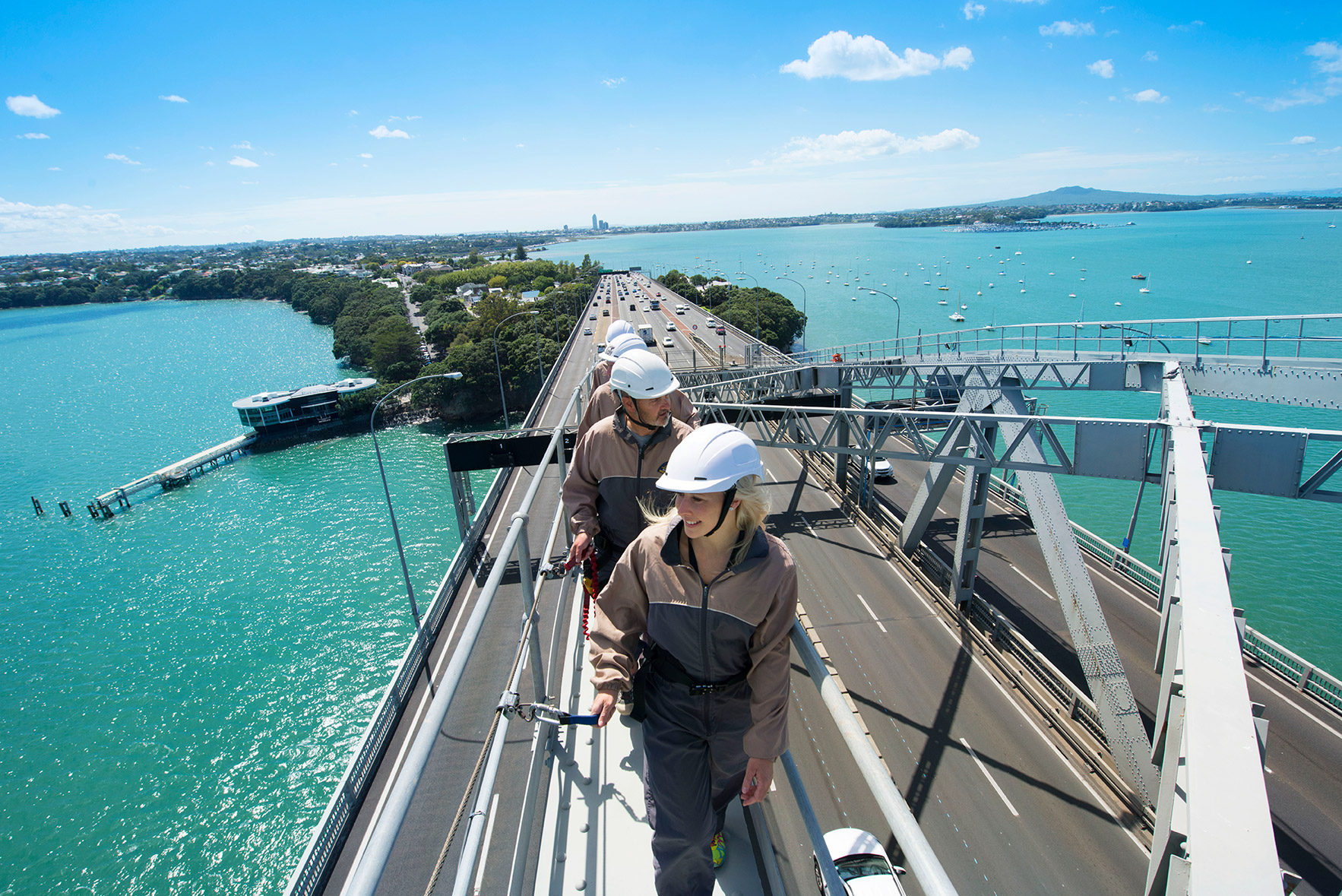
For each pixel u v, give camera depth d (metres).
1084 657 14.75
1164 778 6.91
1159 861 6.90
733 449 1.79
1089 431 11.93
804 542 26.14
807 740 15.97
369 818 14.38
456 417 68.00
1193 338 17.16
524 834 2.27
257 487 52.22
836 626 20.72
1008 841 13.33
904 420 15.68
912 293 145.00
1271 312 94.12
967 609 20.83
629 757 2.97
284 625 31.78
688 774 2.08
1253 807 3.50
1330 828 14.13
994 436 19.72
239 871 19.61
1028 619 22.12
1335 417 48.62
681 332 66.12
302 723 25.14
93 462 60.38
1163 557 9.55
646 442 3.00
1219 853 3.24
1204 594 5.71
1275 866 3.14
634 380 2.82
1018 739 15.80
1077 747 15.31
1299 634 26.95
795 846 7.91
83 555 41.91
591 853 2.53
